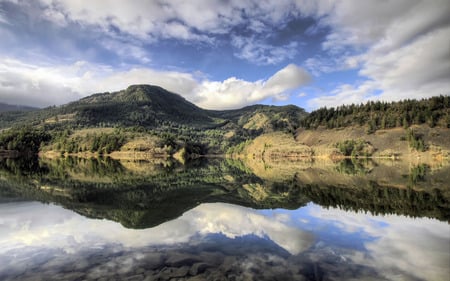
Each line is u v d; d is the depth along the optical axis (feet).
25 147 543.80
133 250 32.86
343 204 64.54
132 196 75.92
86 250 32.81
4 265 28.30
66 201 66.69
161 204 64.23
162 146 575.79
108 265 28.27
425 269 27.22
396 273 26.32
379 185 100.89
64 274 26.12
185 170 208.54
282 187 101.19
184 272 26.58
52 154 537.24
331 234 39.88
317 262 29.22
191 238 37.88
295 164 309.42
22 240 36.60
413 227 43.27
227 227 44.04
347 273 26.43
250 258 30.40
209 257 30.66
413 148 415.03
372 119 521.24
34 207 59.06
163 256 30.89
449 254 31.45
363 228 43.21
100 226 43.91
